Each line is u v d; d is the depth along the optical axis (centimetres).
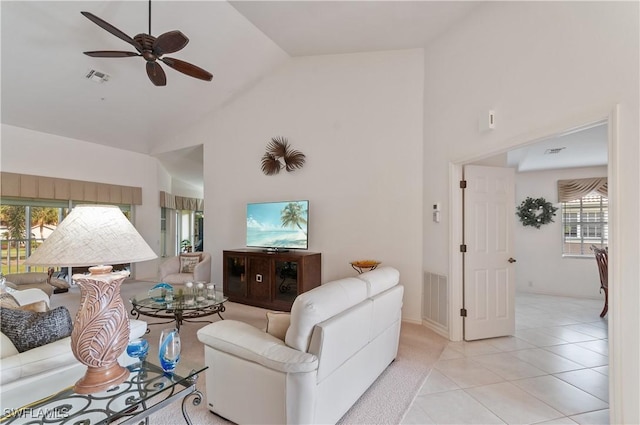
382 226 438
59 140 567
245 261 482
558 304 517
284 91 519
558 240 600
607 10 201
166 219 814
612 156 196
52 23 350
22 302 339
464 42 344
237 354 189
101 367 145
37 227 557
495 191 362
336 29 400
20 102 459
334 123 476
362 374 225
